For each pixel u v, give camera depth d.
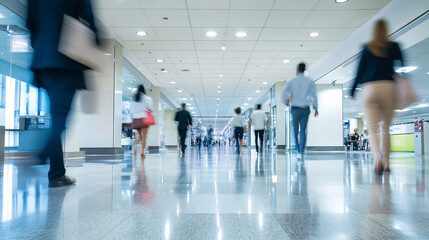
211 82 14.56
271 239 0.84
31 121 7.30
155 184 2.02
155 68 11.71
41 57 1.84
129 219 1.07
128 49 9.27
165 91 17.38
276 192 1.68
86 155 7.83
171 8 6.38
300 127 4.98
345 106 21.06
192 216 1.11
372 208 1.25
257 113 8.75
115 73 8.53
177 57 10.13
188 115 7.98
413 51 8.09
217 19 6.98
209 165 3.88
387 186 1.92
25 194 1.61
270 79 13.88
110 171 3.02
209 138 22.33
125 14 6.68
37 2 1.90
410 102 2.82
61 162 1.96
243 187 1.87
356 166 3.70
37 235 0.87
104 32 2.04
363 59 2.88
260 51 9.48
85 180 2.24
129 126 14.60
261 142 8.73
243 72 12.40
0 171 3.24
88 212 1.18
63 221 1.04
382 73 2.76
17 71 8.93
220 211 1.20
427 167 3.59
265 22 7.17
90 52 1.90
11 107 9.07
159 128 16.31
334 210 1.22
